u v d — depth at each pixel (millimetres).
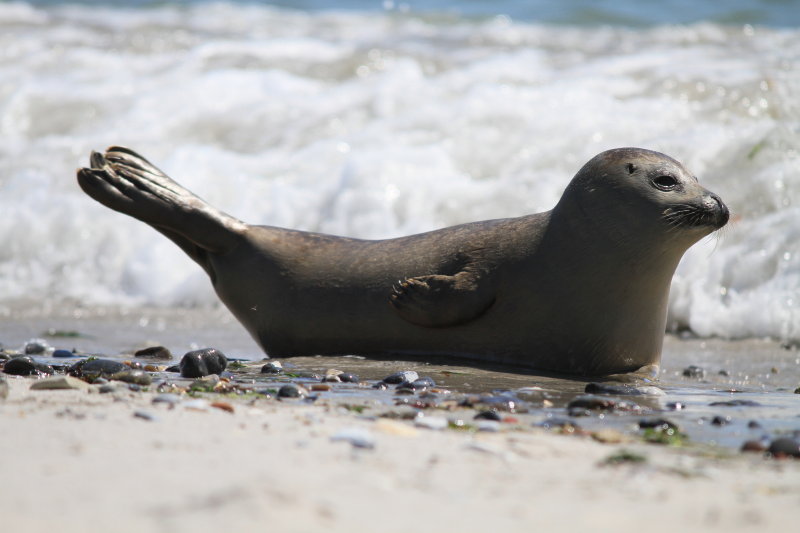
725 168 28750
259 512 7062
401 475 8773
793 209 26688
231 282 20328
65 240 31906
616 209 17250
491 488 8469
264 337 20297
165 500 7488
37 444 9500
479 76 36781
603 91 33844
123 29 46906
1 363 17000
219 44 42781
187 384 15156
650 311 17828
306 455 9438
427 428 11609
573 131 31469
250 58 40812
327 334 19375
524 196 29344
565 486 8648
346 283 19141
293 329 19703
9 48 43188
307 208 30891
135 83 38938
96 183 19906
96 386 13836
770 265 25469
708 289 25656
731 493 8594
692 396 15719
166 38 44781
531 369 17859
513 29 47531
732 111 31797
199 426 10820
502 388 15734
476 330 18109
